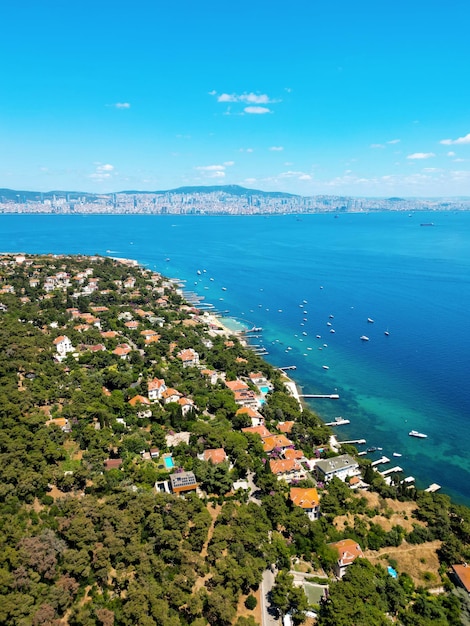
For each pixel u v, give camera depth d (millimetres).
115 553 105188
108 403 179375
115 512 115688
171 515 117562
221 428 171875
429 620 102750
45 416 160875
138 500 121875
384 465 175875
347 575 107438
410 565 120062
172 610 96000
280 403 199625
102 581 102562
